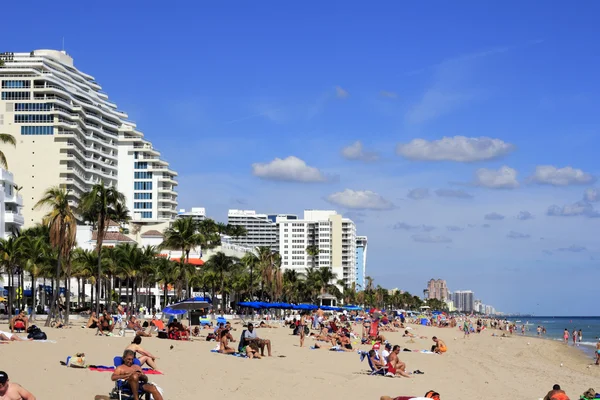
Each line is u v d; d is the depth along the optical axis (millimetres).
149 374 24906
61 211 57188
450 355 54094
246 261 127125
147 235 152500
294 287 163875
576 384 39406
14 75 160125
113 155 187250
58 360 26094
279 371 29969
